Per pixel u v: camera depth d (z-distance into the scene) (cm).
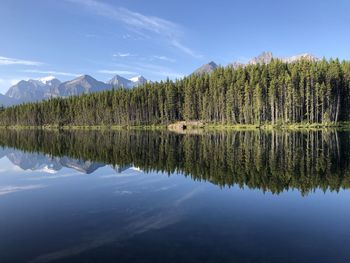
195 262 1282
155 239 1520
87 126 18462
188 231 1620
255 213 1914
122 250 1403
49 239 1545
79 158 4647
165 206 2091
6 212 2009
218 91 14050
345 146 5262
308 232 1603
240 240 1500
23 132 14700
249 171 3262
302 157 4116
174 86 16250
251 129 11725
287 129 11056
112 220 1816
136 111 16712
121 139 8075
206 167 3556
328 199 2212
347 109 12444
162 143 6575
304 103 12425
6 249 1435
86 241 1513
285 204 2103
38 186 2858
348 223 1736
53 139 9075
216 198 2275
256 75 13112
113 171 3488
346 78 12481
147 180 2956
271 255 1347
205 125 13950
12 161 4581
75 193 2530
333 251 1386
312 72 12050
